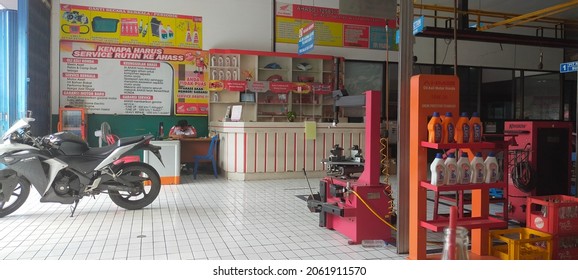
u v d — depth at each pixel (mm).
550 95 11750
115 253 3523
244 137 7816
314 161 8242
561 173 4910
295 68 9961
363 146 8547
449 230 1699
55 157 4688
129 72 8922
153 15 9008
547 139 4848
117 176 4973
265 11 9727
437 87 3152
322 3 10094
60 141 4766
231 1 9484
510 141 4359
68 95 8625
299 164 8156
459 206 3559
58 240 3895
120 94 8898
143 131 9055
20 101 6891
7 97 6855
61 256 3434
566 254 3250
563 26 10977
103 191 4973
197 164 8250
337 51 10227
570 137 4953
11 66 6871
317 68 10117
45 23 8086
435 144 2969
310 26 8266
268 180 7867
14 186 4699
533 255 3107
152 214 4973
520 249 3135
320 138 8273
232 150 7953
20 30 6871
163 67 9117
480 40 6953
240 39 9570
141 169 5180
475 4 10000
